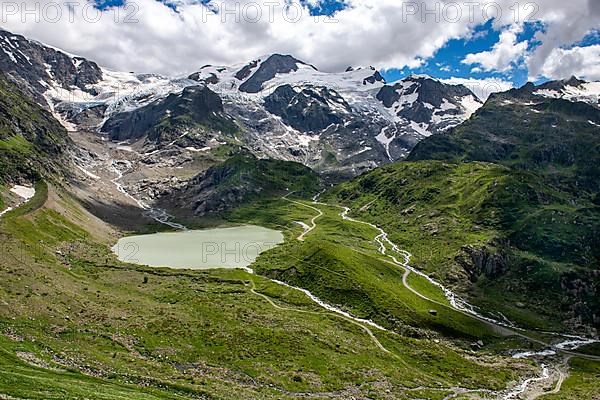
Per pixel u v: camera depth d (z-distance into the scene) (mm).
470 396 129750
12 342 110000
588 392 143875
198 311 169750
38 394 69875
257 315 172750
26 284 162125
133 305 167750
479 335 195500
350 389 120562
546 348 193250
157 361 120125
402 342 169250
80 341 123812
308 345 146500
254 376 119875
